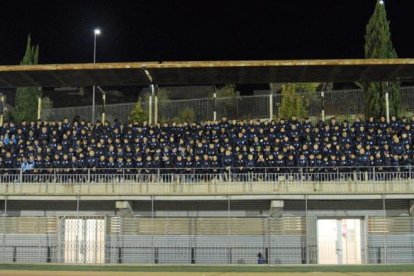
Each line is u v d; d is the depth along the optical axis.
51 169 29.27
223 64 31.34
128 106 51.06
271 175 28.08
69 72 32.78
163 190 27.62
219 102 48.50
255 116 47.91
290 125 31.69
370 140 30.25
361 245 27.12
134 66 31.70
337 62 31.11
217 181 27.56
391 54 42.50
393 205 27.44
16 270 23.00
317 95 49.50
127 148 30.34
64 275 21.27
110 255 27.36
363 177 27.91
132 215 28.11
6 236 27.89
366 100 41.75
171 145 31.23
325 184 27.05
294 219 27.16
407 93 44.97
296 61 31.19
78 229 27.89
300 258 26.78
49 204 28.53
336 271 22.38
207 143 30.84
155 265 25.31
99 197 27.81
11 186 28.27
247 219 27.38
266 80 34.62
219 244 27.19
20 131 32.78
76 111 50.62
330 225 27.31
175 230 27.59
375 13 42.78
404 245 26.30
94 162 29.95
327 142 30.12
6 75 33.28
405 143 29.95
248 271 22.53
